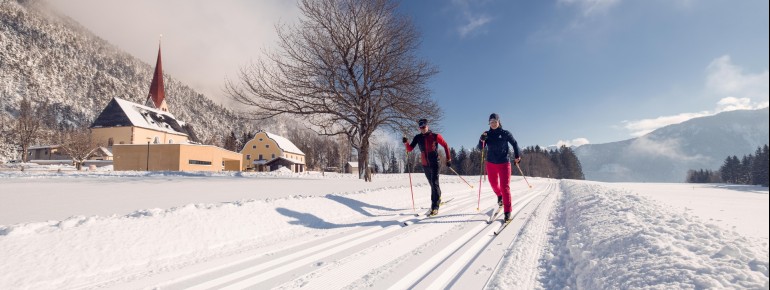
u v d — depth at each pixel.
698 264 2.29
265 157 65.75
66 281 2.56
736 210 6.96
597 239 3.49
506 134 5.57
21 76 149.88
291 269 2.95
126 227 3.57
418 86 16.69
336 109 17.09
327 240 4.05
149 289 2.48
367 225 5.02
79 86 177.88
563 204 8.16
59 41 199.50
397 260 3.20
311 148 94.00
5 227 3.14
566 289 2.47
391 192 8.45
